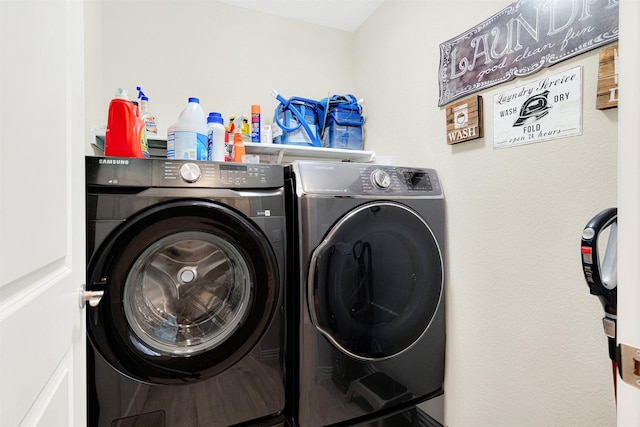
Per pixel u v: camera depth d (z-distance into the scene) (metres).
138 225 1.00
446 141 1.44
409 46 1.69
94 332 0.95
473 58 1.31
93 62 1.43
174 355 1.05
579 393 0.97
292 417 1.20
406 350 1.33
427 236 1.37
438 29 1.50
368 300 1.26
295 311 1.19
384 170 1.34
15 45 0.45
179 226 1.06
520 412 1.13
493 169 1.23
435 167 1.51
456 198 1.39
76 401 0.74
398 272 1.32
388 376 1.29
